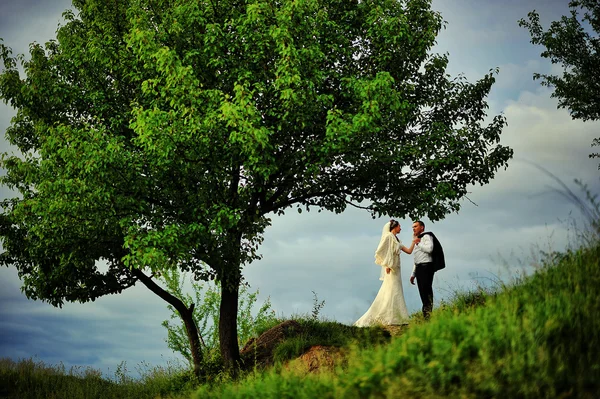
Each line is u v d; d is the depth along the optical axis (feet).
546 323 21.04
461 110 47.65
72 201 40.73
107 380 53.52
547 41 61.36
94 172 40.11
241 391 28.07
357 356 26.48
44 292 46.93
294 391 24.44
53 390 50.14
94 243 44.29
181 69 38.52
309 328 45.60
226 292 46.11
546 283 25.54
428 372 20.15
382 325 40.01
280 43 39.42
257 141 37.78
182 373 48.96
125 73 44.86
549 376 18.69
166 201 43.16
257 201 45.93
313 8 41.37
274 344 44.68
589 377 18.56
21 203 44.29
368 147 42.01
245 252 43.91
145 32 40.68
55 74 46.34
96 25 47.09
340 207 47.32
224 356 44.78
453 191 42.78
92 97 44.57
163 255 37.68
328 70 43.39
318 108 40.45
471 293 32.83
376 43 43.65
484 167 45.09
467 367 20.07
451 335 22.68
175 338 56.54
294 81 38.01
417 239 42.27
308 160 41.78
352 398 20.63
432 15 46.21
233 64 41.75
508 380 18.86
